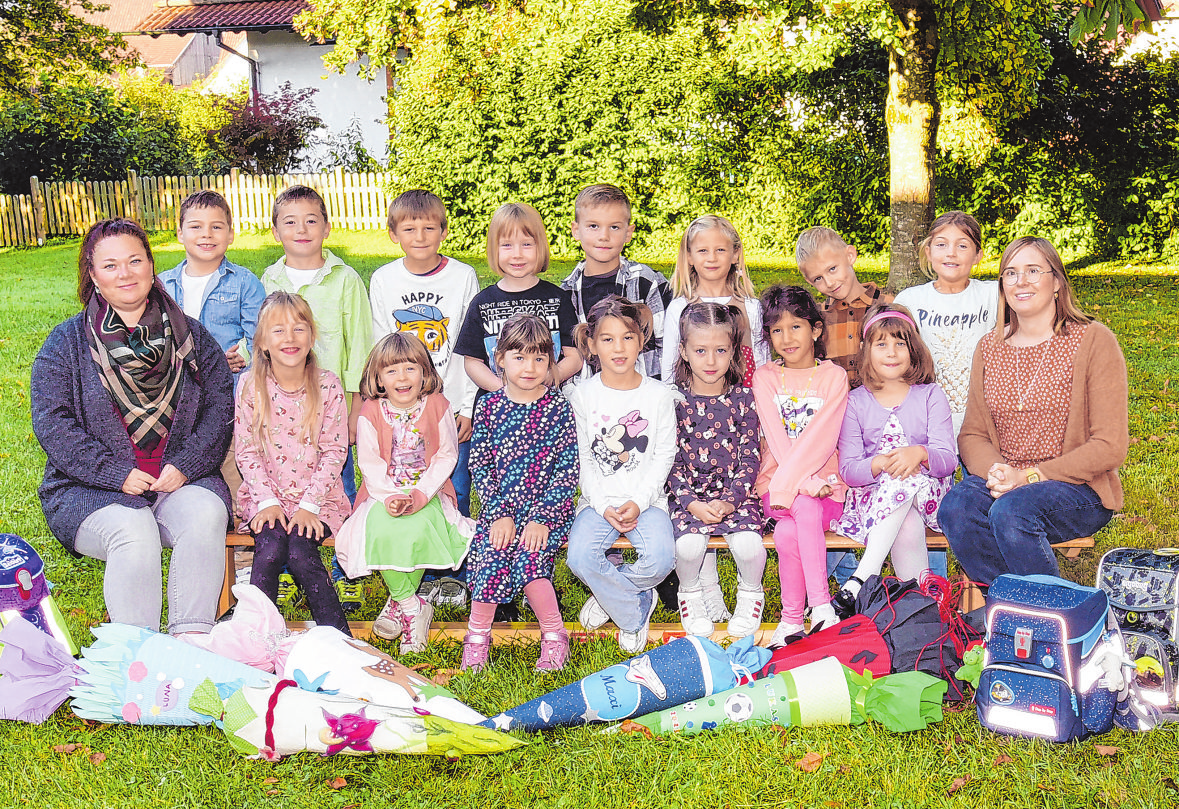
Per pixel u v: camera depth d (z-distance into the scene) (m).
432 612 4.20
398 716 3.16
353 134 19.91
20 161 17.08
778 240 14.47
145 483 3.69
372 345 4.72
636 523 3.86
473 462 3.98
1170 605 3.41
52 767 3.12
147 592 3.59
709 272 4.33
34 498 5.52
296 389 3.98
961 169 13.83
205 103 20.58
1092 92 13.48
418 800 2.95
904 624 3.53
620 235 4.50
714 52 13.76
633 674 3.38
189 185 16.64
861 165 13.99
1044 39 13.45
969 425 4.09
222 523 3.73
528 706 3.32
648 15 11.59
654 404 3.98
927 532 4.10
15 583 3.46
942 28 10.03
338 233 15.70
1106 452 3.69
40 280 12.73
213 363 3.95
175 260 13.35
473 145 14.32
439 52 11.85
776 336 4.12
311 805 2.93
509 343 3.84
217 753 3.20
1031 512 3.62
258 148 18.92
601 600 3.81
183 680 3.36
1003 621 3.25
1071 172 13.75
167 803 2.94
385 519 3.84
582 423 4.03
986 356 4.05
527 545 3.79
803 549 3.85
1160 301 10.88
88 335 3.77
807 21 10.62
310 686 3.39
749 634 3.84
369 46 12.17
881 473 3.93
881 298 4.49
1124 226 13.78
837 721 3.30
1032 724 3.17
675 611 4.38
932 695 3.29
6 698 3.37
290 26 19.27
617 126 14.10
